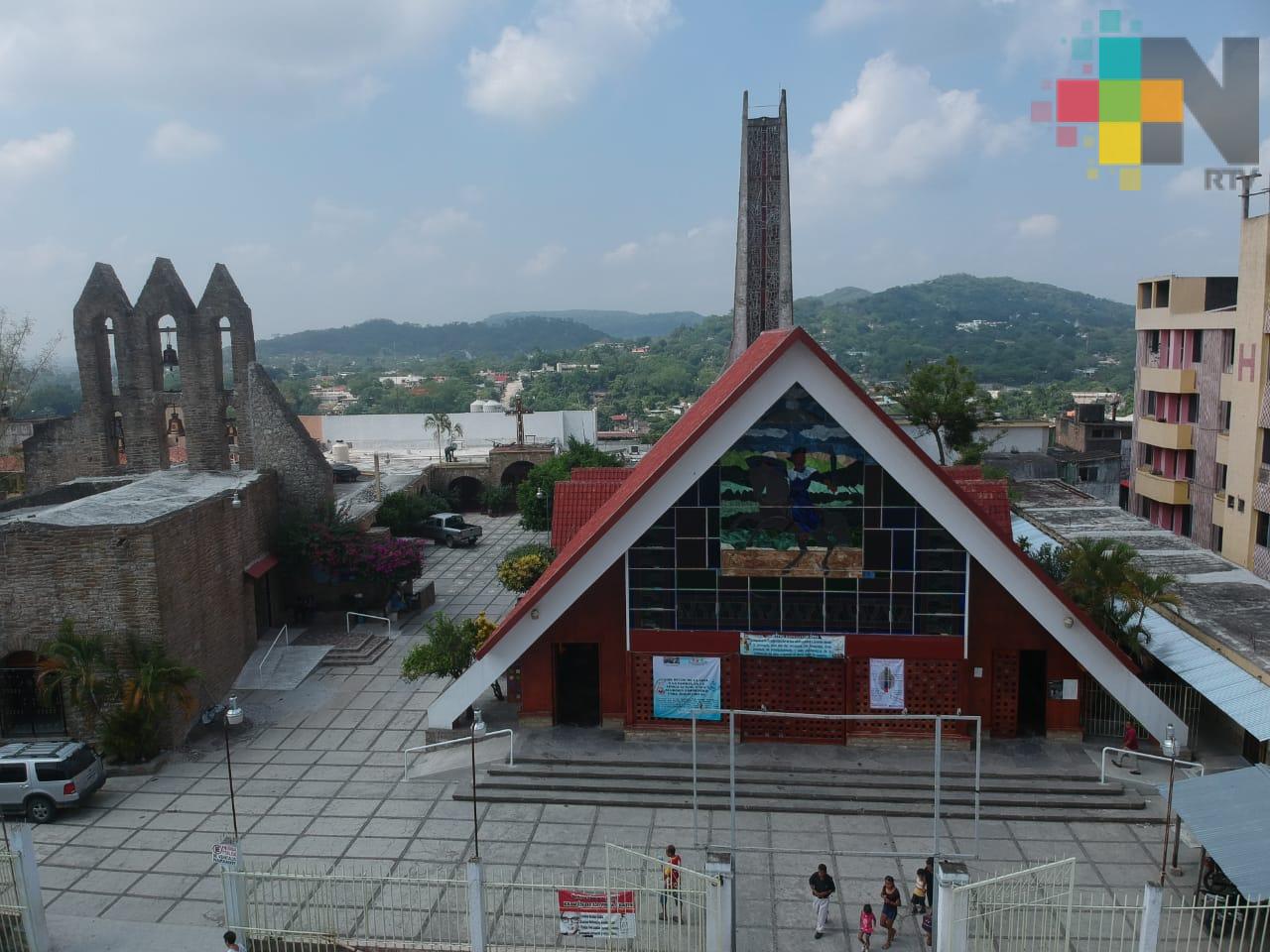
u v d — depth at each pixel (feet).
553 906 66.54
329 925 64.85
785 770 83.66
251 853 75.56
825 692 88.58
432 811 81.71
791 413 83.30
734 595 87.35
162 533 95.14
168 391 138.41
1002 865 70.95
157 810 83.15
